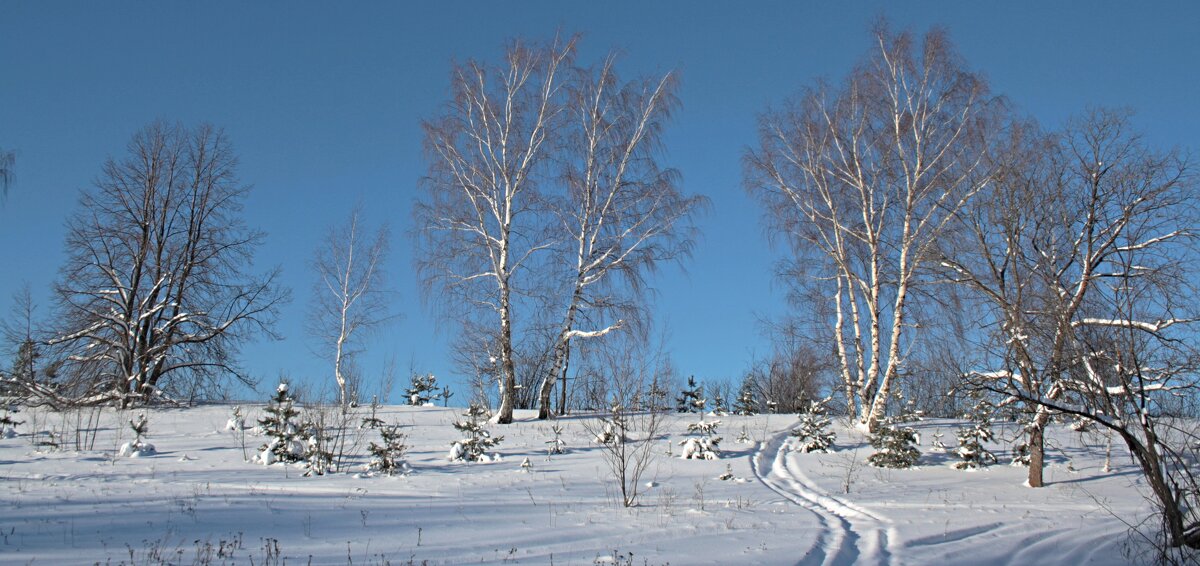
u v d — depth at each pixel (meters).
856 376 25.22
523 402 29.95
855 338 24.20
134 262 28.36
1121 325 11.68
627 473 17.44
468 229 24.41
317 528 11.19
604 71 24.94
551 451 19.20
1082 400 12.59
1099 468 19.05
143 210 29.16
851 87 23.38
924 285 22.17
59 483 14.08
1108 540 12.04
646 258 24.39
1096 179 14.93
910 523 12.97
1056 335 13.20
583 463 18.20
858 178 23.25
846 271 23.55
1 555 8.92
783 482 17.45
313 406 20.48
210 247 29.66
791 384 32.59
